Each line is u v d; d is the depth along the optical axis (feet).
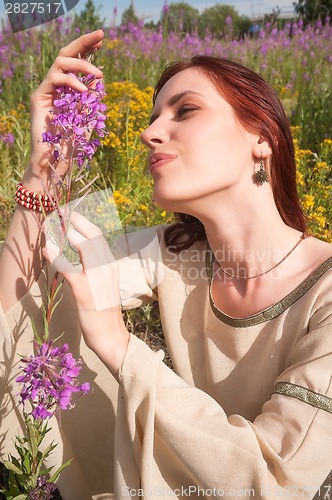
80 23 13.29
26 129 14.66
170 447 4.55
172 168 5.16
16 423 6.02
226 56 24.52
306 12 28.45
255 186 5.42
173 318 6.08
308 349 4.68
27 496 5.41
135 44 23.02
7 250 5.68
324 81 21.72
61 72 5.22
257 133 5.36
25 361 4.32
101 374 6.19
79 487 6.20
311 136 18.03
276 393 4.60
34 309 5.75
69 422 6.12
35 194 5.50
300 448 4.26
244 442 4.31
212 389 5.87
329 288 4.99
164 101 5.45
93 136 13.43
